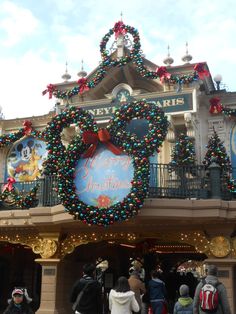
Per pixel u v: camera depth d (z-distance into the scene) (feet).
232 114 54.24
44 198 48.67
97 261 62.85
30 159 64.03
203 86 58.75
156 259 61.31
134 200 39.19
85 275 27.07
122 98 57.11
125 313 25.21
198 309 25.20
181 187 44.24
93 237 48.19
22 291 22.45
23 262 65.77
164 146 54.19
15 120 65.77
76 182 42.63
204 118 56.13
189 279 62.64
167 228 45.44
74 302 26.66
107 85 59.36
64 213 44.52
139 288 33.37
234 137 54.54
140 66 54.95
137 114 43.01
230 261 42.09
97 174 42.34
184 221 43.16
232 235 44.47
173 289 61.77
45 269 48.78
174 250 64.03
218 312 24.52
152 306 35.17
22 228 51.85
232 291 41.42
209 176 44.34
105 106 56.18
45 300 47.65
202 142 55.11
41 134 62.69
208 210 41.37
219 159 47.32
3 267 66.08
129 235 46.83
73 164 42.98
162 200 41.32
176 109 52.47
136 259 61.57
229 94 55.42
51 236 49.06
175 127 54.54
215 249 43.14
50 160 47.39
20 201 53.88
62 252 48.96
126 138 42.04
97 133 43.09
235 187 46.24
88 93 59.06
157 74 54.29
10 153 65.36
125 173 41.52
